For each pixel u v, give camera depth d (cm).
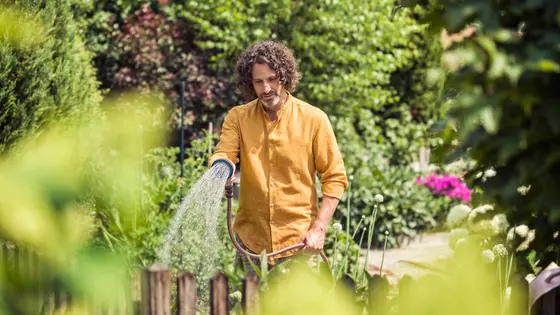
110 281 55
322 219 307
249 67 303
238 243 321
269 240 309
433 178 952
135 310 155
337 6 1027
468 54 145
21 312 54
